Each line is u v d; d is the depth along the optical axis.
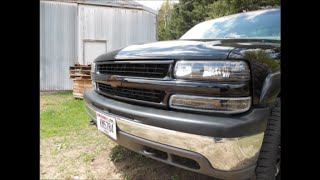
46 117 4.67
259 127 1.50
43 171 2.44
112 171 2.46
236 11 12.83
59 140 3.30
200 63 1.57
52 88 9.47
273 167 1.66
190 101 1.58
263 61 1.59
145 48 1.99
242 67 1.50
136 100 1.88
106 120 2.05
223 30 3.02
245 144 1.46
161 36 36.12
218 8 14.36
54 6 9.25
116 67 2.10
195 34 3.18
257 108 1.53
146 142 1.72
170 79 1.66
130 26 10.21
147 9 10.38
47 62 9.34
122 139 1.91
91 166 2.56
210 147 1.45
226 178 1.51
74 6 9.50
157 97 1.74
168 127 1.57
